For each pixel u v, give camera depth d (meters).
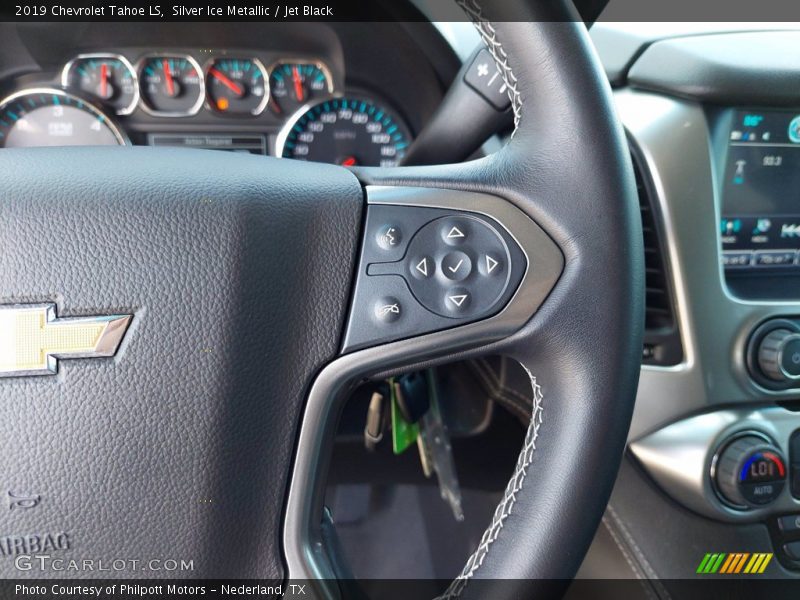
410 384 0.97
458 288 0.64
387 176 0.66
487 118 0.96
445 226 0.65
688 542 1.00
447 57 1.34
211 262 0.62
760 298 1.04
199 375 0.62
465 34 1.33
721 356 1.00
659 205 1.00
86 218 0.61
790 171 1.08
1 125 1.43
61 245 0.61
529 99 0.66
